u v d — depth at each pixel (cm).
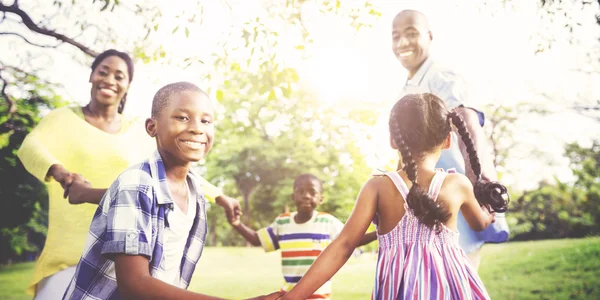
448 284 207
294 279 398
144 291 174
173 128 196
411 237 213
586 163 998
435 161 229
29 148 256
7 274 1224
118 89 288
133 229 178
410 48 339
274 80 485
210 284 995
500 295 641
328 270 217
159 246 189
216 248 1877
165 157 202
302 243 401
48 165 245
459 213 296
